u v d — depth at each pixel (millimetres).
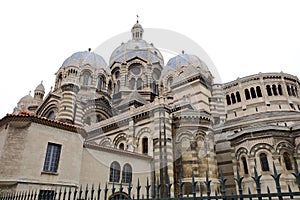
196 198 5055
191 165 27500
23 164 18078
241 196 4570
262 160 30250
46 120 20391
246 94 46906
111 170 23906
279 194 4199
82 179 21500
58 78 44469
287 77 46625
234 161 33938
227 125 41656
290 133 31234
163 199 5457
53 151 20281
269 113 40844
